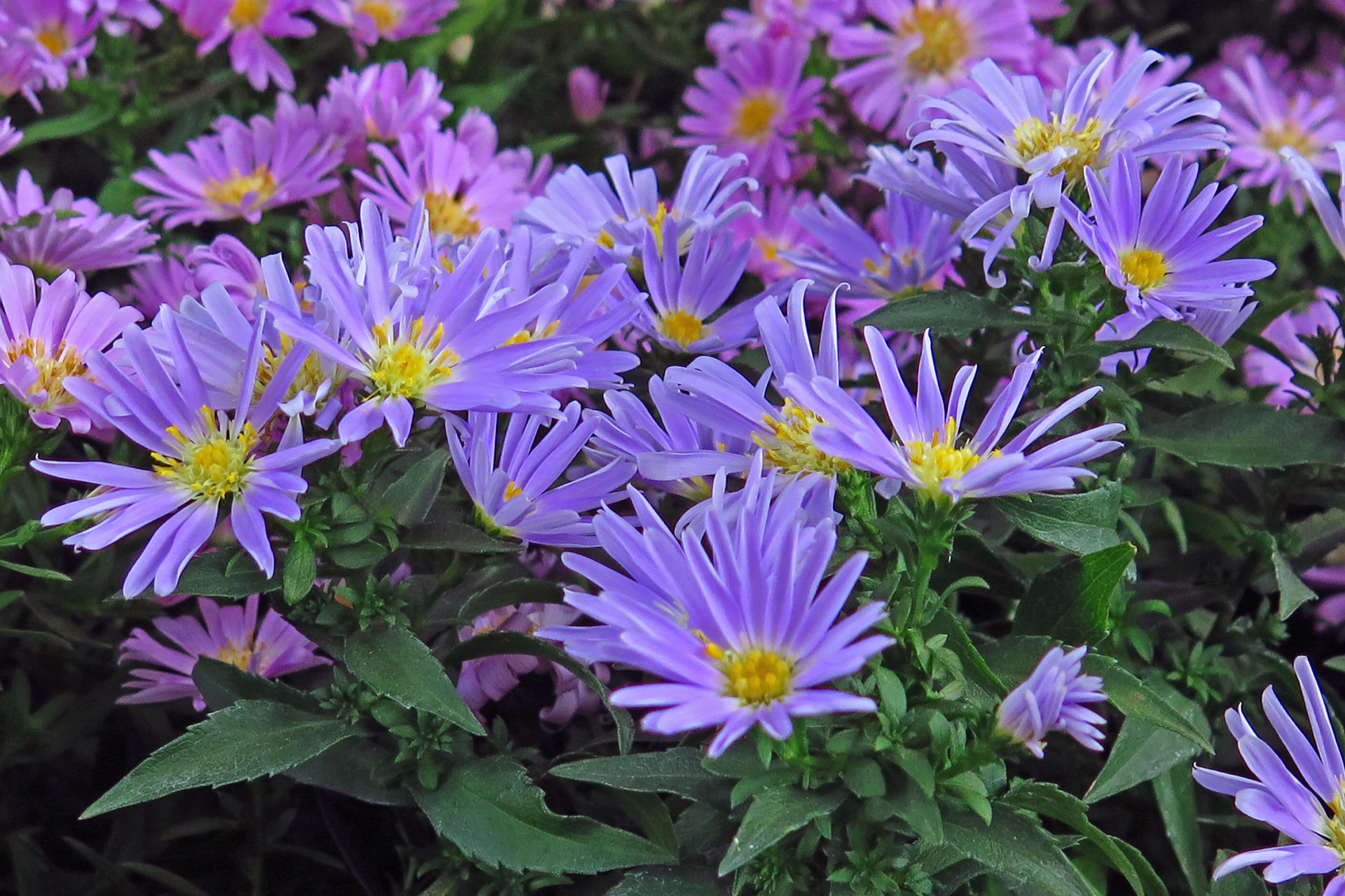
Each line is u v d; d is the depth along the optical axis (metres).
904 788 0.46
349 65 0.70
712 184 0.55
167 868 0.54
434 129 0.60
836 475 0.49
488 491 0.49
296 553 0.47
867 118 0.67
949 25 0.67
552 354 0.49
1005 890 0.49
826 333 0.49
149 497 0.48
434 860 0.50
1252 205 0.66
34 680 0.56
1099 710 0.54
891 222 0.58
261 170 0.60
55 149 0.65
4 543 0.50
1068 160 0.51
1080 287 0.51
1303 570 0.55
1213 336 0.53
